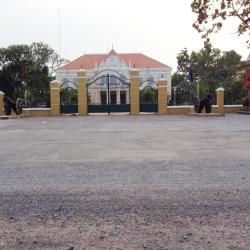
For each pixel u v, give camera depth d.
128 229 4.33
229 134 14.91
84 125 21.09
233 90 61.50
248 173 7.12
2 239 4.09
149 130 17.19
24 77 66.19
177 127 18.80
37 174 7.33
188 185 6.23
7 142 13.16
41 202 5.40
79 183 6.50
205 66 77.94
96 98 73.00
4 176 7.19
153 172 7.35
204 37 16.64
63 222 4.58
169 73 84.50
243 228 4.30
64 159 9.12
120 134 15.42
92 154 9.89
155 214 4.81
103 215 4.81
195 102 33.03
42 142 12.96
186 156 9.33
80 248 3.83
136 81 35.06
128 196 5.62
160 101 35.03
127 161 8.70
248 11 15.75
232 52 77.06
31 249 3.82
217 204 5.16
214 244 3.89
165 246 3.85
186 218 4.65
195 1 16.19
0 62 66.94
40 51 70.38
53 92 35.06
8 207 5.18
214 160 8.67
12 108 32.38
